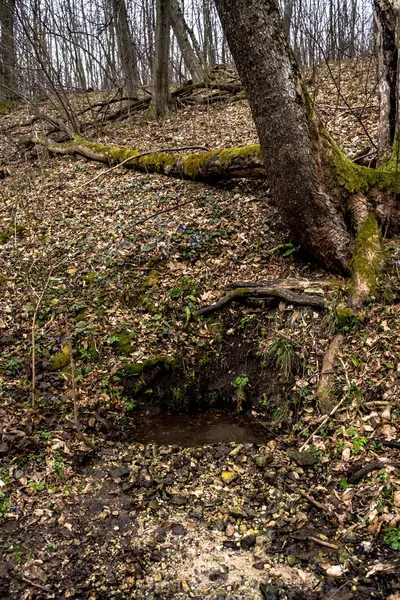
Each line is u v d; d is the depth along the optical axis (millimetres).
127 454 4504
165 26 13000
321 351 4957
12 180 9828
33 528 3529
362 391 4355
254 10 4832
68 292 6258
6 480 3881
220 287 6055
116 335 5684
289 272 6008
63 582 3146
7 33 12539
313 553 3256
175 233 6875
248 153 7016
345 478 3773
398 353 4477
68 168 9914
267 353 5242
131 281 6312
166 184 8258
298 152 5227
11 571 3189
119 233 7125
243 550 3363
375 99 10461
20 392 4922
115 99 14211
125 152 9312
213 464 4328
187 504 3838
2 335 5633
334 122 9414
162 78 13586
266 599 2965
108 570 3238
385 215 5625
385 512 3348
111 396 5145
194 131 11484
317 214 5516
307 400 4691
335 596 2916
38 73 12258
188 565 3271
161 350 5594
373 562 3094
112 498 3896
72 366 4469
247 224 6797
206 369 5504
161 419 5211
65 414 4789
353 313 4949
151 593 3072
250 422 5008
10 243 7246
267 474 4043
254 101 5227
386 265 5285
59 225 7602
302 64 19172
